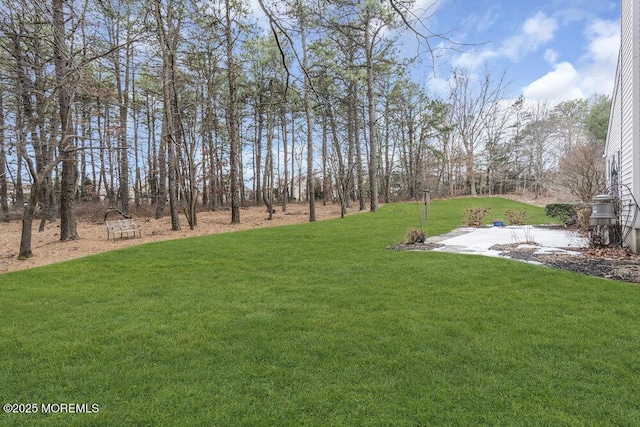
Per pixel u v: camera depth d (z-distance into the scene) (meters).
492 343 3.30
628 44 7.61
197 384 2.77
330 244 9.61
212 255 8.39
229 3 14.69
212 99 18.20
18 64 8.45
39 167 14.69
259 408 2.44
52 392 2.71
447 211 19.95
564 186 22.80
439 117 29.84
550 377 2.71
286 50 14.17
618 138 9.07
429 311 4.22
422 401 2.46
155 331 3.88
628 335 3.38
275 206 27.06
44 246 10.41
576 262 6.57
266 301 4.89
